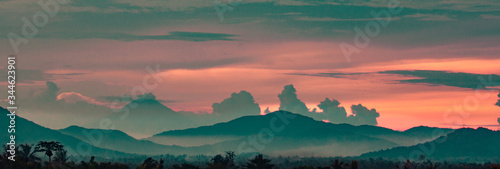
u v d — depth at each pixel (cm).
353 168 15050
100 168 14725
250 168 14900
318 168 14975
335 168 14800
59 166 15412
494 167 14112
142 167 15412
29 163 14212
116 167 14988
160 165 15912
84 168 14712
